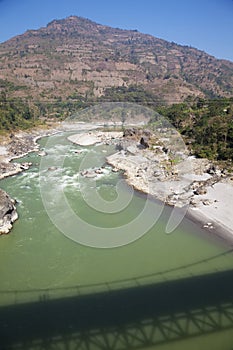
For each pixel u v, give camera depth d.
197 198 39.00
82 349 17.31
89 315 19.89
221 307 20.38
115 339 17.97
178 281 23.61
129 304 20.89
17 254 27.12
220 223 33.56
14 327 18.94
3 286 23.06
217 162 52.41
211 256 27.52
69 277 23.98
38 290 22.61
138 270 24.94
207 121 67.75
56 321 19.38
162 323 18.97
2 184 45.38
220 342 17.48
